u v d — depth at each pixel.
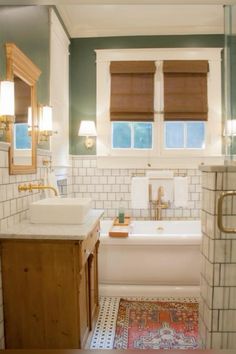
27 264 1.74
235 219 1.81
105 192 4.01
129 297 2.74
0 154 1.82
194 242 2.71
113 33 3.95
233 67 2.10
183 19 3.72
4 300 1.76
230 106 2.13
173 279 2.77
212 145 3.96
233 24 2.04
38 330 1.76
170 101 3.94
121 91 3.96
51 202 2.22
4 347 1.77
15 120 2.01
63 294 1.74
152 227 3.66
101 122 3.98
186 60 3.93
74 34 3.96
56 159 3.24
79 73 4.00
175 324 2.31
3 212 1.85
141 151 3.99
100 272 2.78
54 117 3.18
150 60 3.96
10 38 2.04
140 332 2.21
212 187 1.84
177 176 3.94
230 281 1.84
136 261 2.75
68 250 1.72
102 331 2.22
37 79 2.49
